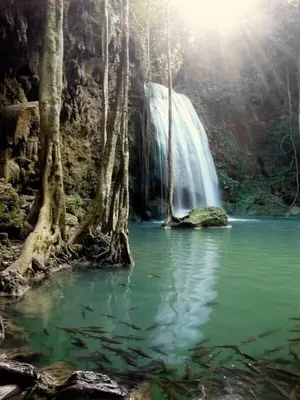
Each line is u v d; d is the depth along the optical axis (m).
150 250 9.14
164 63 28.28
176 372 2.76
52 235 6.52
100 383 2.38
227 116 29.55
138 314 4.13
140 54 20.98
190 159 24.19
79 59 15.58
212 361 2.95
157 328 3.70
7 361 2.65
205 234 13.04
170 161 16.23
